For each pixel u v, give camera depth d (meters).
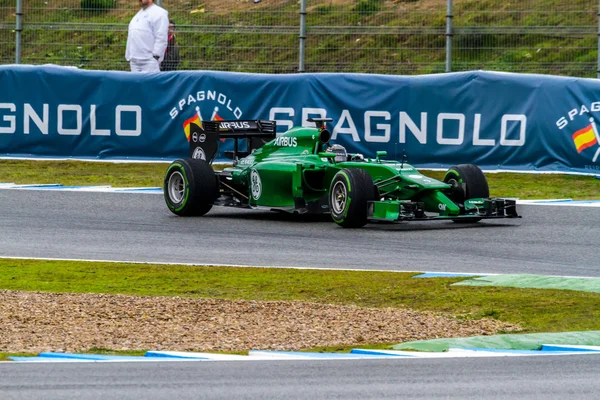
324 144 51.38
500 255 41.31
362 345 27.02
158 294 33.97
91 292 34.09
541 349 26.62
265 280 36.34
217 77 69.50
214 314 30.22
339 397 21.30
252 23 78.38
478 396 21.47
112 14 78.81
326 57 79.69
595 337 27.80
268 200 50.88
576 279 36.00
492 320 30.17
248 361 24.64
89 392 21.52
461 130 66.62
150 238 45.47
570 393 21.73
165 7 80.12
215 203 52.59
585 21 77.88
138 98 70.44
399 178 48.47
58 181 64.12
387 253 41.72
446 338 27.70
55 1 79.56
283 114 68.88
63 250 42.44
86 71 70.94
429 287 35.00
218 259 40.53
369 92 67.69
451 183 49.69
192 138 54.44
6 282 35.69
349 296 33.81
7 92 71.81
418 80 67.00
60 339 26.86
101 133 71.00
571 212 52.59
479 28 70.19
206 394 21.42
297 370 23.70
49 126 71.50
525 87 65.38
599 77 68.38
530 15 79.00
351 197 47.06
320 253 41.78
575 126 64.12
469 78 66.31
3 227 47.91
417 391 21.81
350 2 82.25
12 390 21.66
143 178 65.50
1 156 72.00
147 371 23.50
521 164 65.69
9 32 80.50
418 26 75.94
